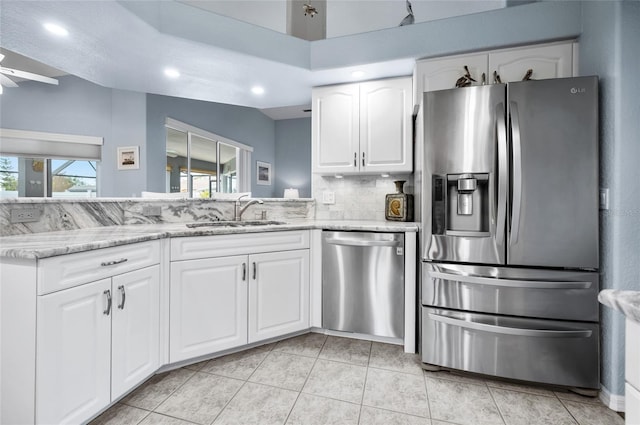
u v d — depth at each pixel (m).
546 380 1.68
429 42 2.22
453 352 1.83
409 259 2.12
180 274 1.83
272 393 1.67
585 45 1.89
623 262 1.54
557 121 1.63
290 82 2.70
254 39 2.26
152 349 1.70
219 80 2.67
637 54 1.52
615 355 1.55
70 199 1.86
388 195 2.71
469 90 1.77
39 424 1.15
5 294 1.19
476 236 1.77
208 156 5.33
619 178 1.55
